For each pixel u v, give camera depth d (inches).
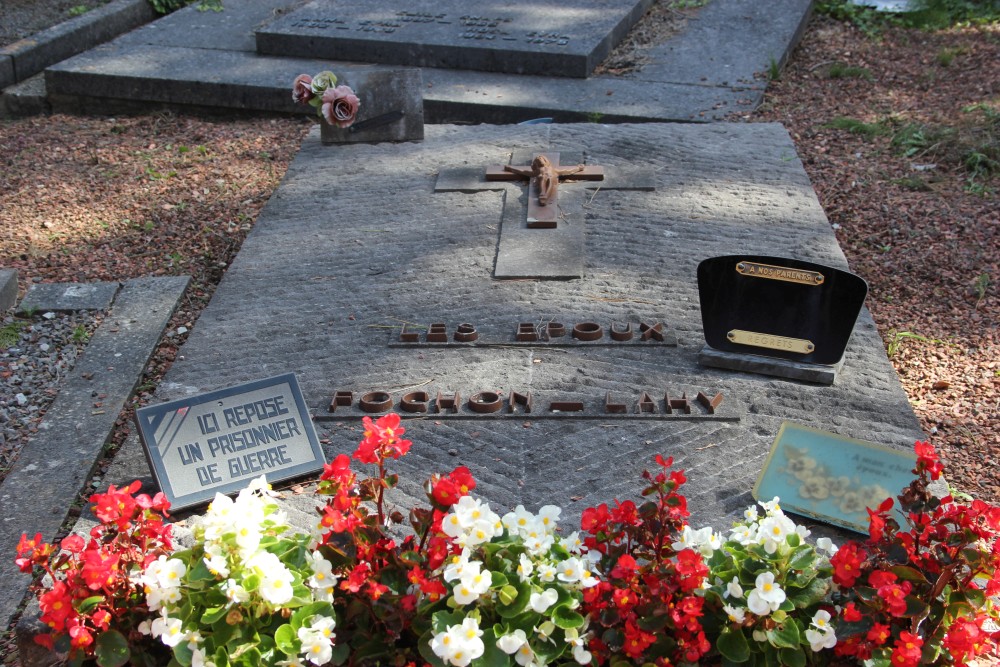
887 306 200.2
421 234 191.2
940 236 223.5
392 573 100.7
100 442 151.9
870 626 97.6
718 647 97.3
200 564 97.0
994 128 271.4
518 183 206.7
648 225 191.3
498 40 309.0
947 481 150.3
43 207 244.7
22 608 123.9
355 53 312.2
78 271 213.9
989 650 110.2
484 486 127.3
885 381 148.9
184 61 313.7
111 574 96.2
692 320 162.6
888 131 276.8
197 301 198.2
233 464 126.1
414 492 126.3
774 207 197.9
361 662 99.3
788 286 143.3
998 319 194.2
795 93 304.3
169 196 249.6
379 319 165.6
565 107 277.0
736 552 100.7
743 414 140.1
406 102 230.1
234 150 276.7
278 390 129.5
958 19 384.2
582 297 169.3
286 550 102.0
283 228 196.9
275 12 361.1
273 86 293.0
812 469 121.7
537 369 150.9
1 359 176.2
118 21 361.4
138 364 172.1
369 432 102.0
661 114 272.8
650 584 96.7
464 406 142.6
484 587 93.8
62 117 304.3
